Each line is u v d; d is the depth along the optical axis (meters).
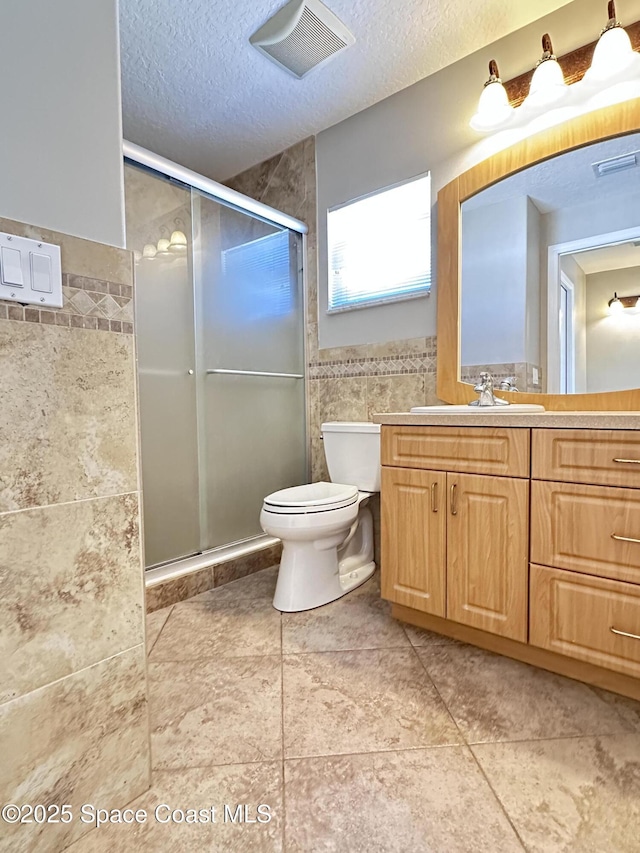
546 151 1.72
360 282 2.33
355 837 0.86
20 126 0.77
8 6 0.76
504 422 1.36
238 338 2.26
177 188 1.96
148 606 1.80
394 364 2.22
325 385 2.50
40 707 0.81
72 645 0.85
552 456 1.28
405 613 1.69
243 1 1.60
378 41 1.81
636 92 1.57
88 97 0.87
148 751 0.98
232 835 0.87
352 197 2.33
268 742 1.10
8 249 0.75
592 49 1.60
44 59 0.81
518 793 0.95
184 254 2.00
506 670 1.40
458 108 1.96
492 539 1.40
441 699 1.26
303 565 1.84
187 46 1.81
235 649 1.53
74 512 0.85
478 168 1.89
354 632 1.64
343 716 1.19
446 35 1.79
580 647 1.25
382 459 1.68
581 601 1.24
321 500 1.79
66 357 0.84
